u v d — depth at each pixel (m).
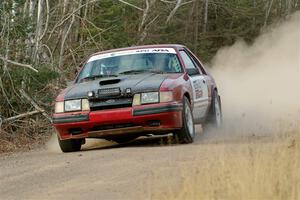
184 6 97.81
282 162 21.95
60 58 58.22
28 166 28.94
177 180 22.22
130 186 22.48
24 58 50.47
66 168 27.16
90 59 36.38
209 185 20.19
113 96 32.12
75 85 34.31
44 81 47.62
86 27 66.25
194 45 97.56
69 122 32.56
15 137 42.69
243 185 19.78
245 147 27.08
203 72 39.50
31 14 56.69
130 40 77.31
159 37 90.00
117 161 27.61
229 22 111.88
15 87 46.78
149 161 26.86
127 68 35.16
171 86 32.34
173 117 31.97
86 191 22.45
